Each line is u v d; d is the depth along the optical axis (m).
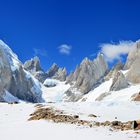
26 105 49.25
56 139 24.53
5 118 38.62
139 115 38.62
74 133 26.28
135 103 48.53
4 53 198.62
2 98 186.75
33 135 26.52
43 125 30.89
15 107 47.28
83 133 26.23
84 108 44.31
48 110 41.78
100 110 42.41
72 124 30.77
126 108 44.28
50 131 27.69
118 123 31.17
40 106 47.19
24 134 27.14
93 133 26.19
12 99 195.38
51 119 34.06
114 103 48.56
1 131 29.19
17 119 37.41
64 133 26.47
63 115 36.25
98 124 30.77
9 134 27.56
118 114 39.41
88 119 34.62
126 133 26.23
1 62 192.75
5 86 196.25
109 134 25.75
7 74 197.12
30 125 31.53
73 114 38.22
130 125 29.92
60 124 30.88
